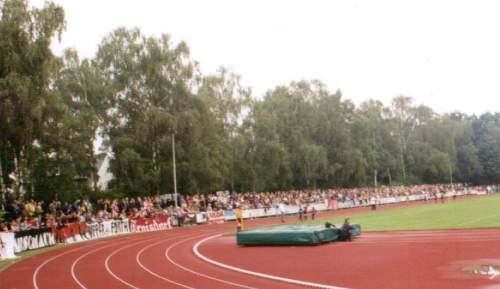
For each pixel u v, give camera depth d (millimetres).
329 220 51156
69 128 57562
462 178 136875
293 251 26844
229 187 85125
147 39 69125
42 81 46750
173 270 21984
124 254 29234
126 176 63188
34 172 54812
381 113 123438
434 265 19844
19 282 20750
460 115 152500
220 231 44938
